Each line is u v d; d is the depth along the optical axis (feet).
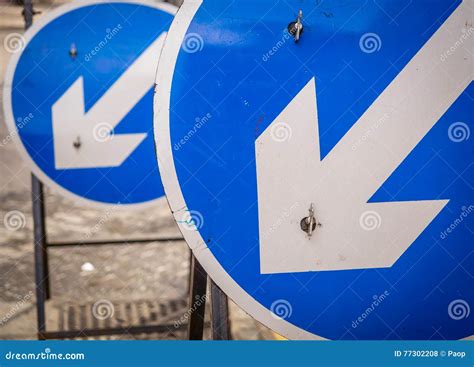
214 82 7.32
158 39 13.23
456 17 7.46
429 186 7.50
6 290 16.81
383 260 7.52
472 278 7.58
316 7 7.36
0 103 19.98
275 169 7.37
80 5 13.21
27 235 18.98
